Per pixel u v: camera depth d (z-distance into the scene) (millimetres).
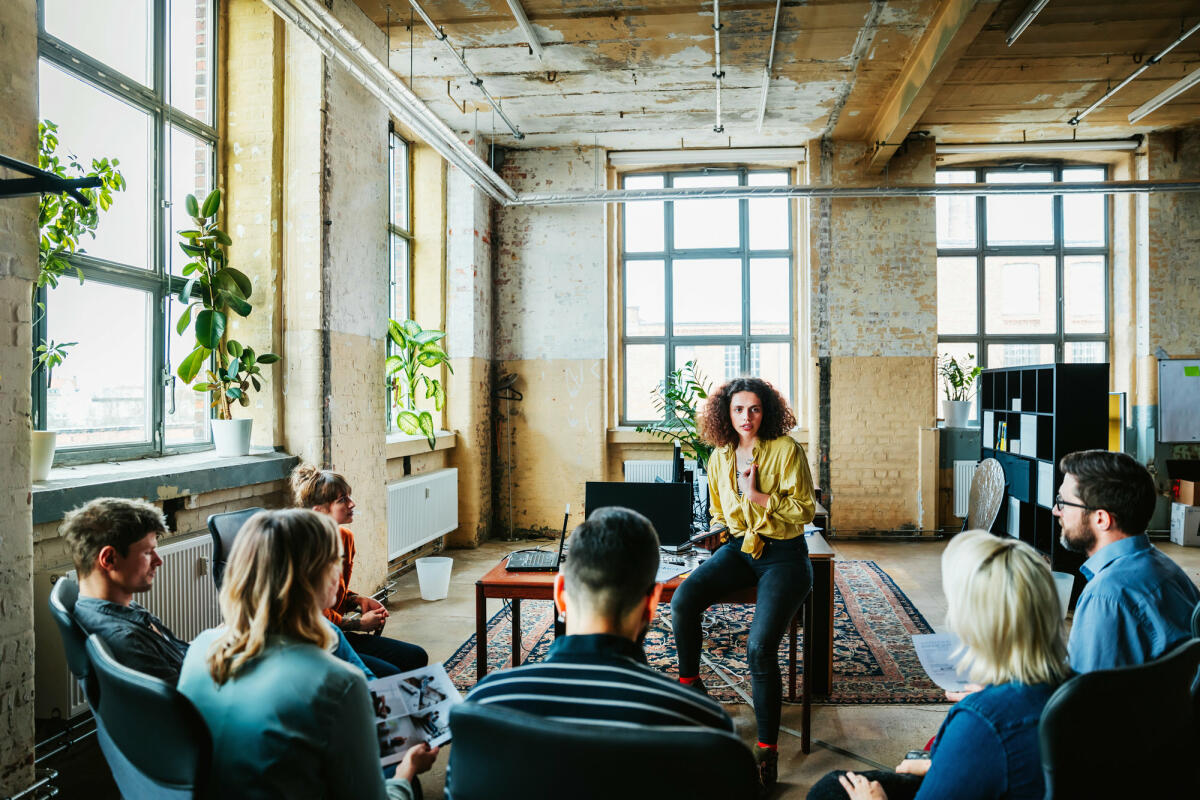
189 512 3418
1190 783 1298
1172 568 1678
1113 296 7277
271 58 4145
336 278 4320
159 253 3678
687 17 4762
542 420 7188
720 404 2773
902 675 3516
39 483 2680
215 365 3877
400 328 5676
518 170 7242
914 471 6914
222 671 1280
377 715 1752
